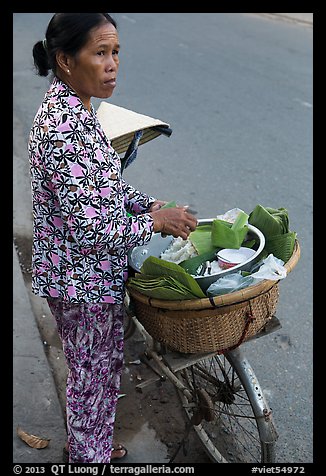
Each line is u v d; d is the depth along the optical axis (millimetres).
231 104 6223
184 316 1863
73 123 1772
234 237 2055
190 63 7488
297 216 4258
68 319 2062
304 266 3750
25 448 2607
